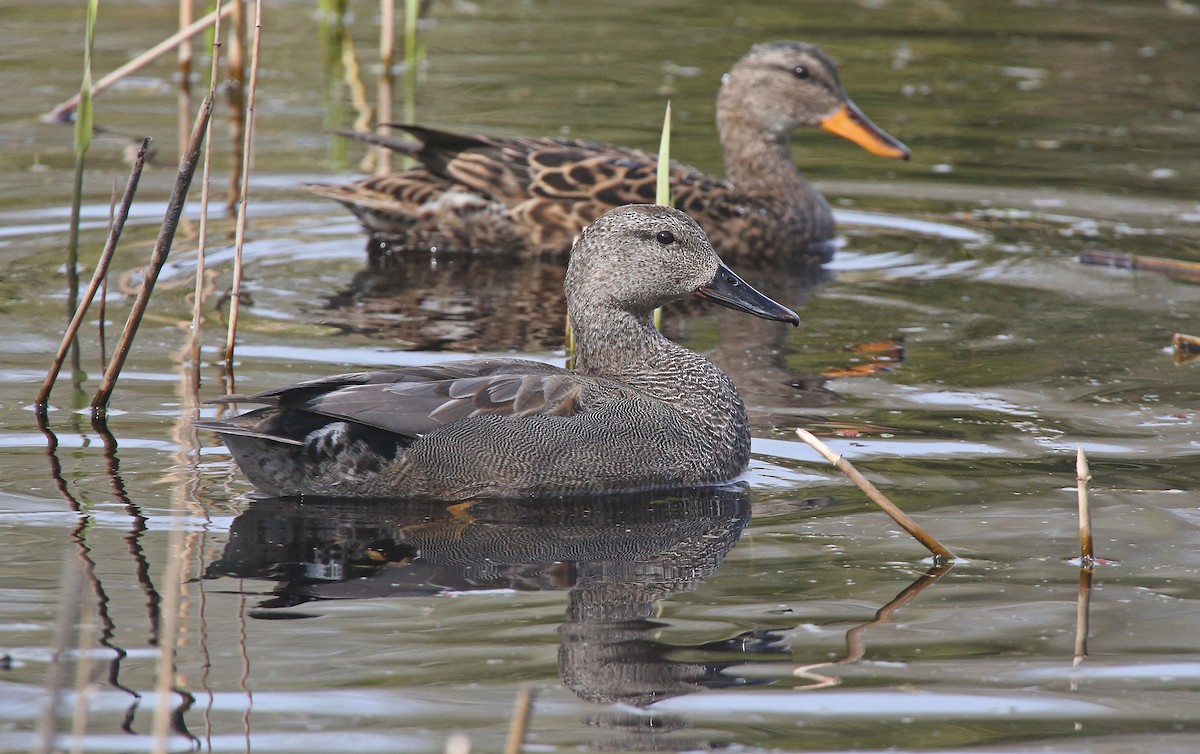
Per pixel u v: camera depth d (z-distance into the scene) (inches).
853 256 690.2
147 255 646.5
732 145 733.9
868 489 380.8
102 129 820.6
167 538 386.0
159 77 932.6
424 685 308.5
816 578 366.9
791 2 1131.3
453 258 685.9
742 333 580.4
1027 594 356.2
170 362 521.3
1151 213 725.3
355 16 1092.5
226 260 650.2
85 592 350.6
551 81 930.1
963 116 875.4
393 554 382.3
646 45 1009.5
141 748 281.6
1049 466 441.4
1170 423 475.2
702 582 364.5
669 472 439.2
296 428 417.1
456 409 427.8
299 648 324.5
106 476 425.1
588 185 684.1
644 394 458.6
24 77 899.4
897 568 372.5
